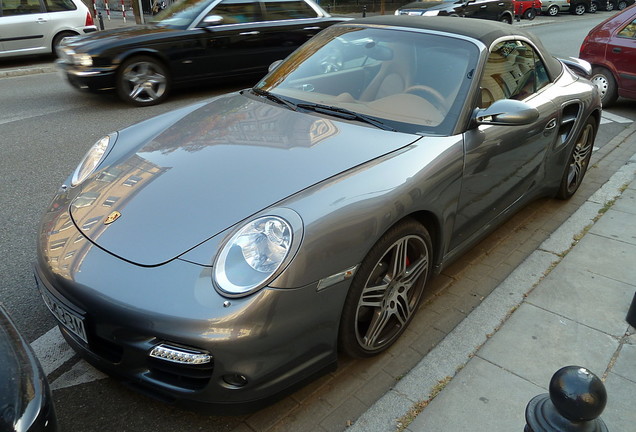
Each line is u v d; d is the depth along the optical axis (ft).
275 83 11.29
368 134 8.87
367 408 7.65
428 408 7.55
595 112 14.33
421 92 9.80
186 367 6.38
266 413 7.52
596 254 11.72
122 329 6.49
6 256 11.50
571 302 10.01
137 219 7.24
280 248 6.50
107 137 10.11
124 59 23.57
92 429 7.23
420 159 8.32
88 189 8.27
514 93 11.07
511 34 11.58
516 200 11.70
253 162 8.02
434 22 11.43
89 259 6.95
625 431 7.18
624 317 9.57
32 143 19.08
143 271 6.61
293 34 27.48
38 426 5.19
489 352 8.68
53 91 27.61
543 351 8.71
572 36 54.54
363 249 7.13
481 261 11.66
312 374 7.22
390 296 8.23
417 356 8.73
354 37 11.53
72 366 8.38
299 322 6.64
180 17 25.79
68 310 6.90
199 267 6.53
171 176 7.94
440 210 8.57
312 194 7.18
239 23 26.04
